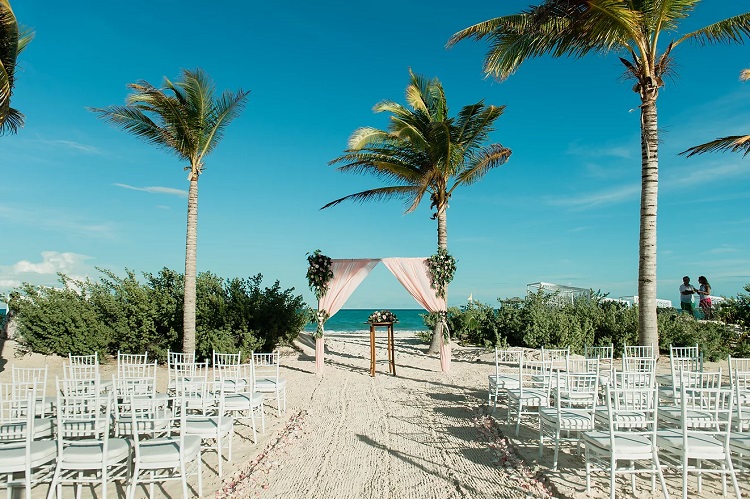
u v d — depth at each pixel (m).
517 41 10.47
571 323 16.53
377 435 7.21
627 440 4.78
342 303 13.62
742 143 10.55
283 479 5.43
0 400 5.21
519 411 7.05
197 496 4.99
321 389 11.21
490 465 5.82
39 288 14.88
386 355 17.27
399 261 13.79
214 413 7.10
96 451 4.60
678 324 15.37
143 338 14.88
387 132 15.65
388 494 5.00
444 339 13.69
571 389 6.46
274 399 10.05
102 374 12.16
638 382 6.41
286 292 16.59
